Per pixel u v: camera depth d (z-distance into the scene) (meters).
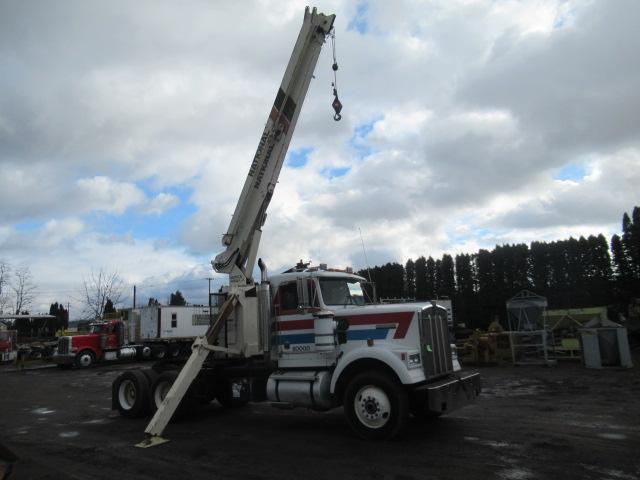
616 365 15.44
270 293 8.83
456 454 6.19
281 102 9.66
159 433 7.56
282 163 9.67
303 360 8.13
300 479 5.46
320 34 9.88
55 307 63.75
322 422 8.70
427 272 33.78
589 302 27.75
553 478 5.20
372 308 7.59
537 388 11.84
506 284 30.09
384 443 6.82
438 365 7.40
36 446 7.52
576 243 28.52
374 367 7.31
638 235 26.38
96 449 7.21
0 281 46.09
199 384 9.25
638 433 7.08
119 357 27.50
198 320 29.89
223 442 7.36
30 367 28.50
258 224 9.65
